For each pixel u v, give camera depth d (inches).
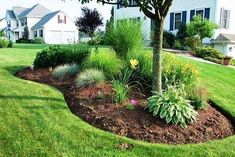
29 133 169.2
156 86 213.6
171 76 246.7
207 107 223.1
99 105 204.8
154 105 194.2
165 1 199.0
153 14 203.2
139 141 170.4
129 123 185.0
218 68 460.8
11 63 353.4
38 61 310.0
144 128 181.3
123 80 238.8
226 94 286.5
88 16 1422.2
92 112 196.7
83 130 175.9
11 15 2095.2
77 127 178.9
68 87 245.0
